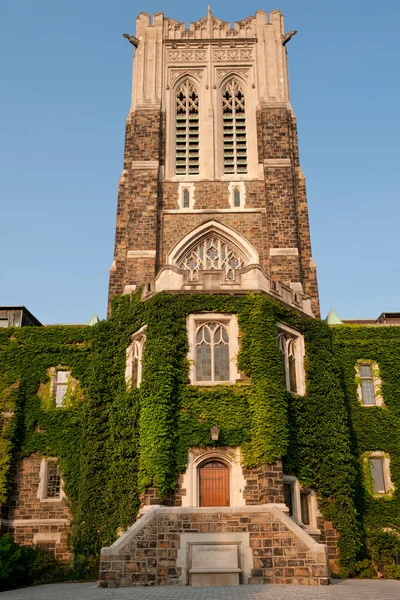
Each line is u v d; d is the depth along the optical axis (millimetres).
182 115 44000
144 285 28453
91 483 27344
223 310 26188
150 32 46062
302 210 40125
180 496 23719
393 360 32781
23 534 28688
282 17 46625
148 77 44406
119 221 40094
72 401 31078
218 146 42625
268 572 20203
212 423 24547
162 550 20469
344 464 26875
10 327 32500
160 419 24297
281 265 37625
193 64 45188
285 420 24656
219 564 20203
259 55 45125
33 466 29984
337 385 28250
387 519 29781
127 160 42156
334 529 25844
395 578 25125
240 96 44812
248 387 25016
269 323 26016
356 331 33219
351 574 25125
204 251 39281
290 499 24969
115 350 29500
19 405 30797
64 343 32156
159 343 25531
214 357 25766
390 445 31172
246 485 23844
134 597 16844
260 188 40781
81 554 26234
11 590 22547
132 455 25609
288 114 42969
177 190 40875
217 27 46625
